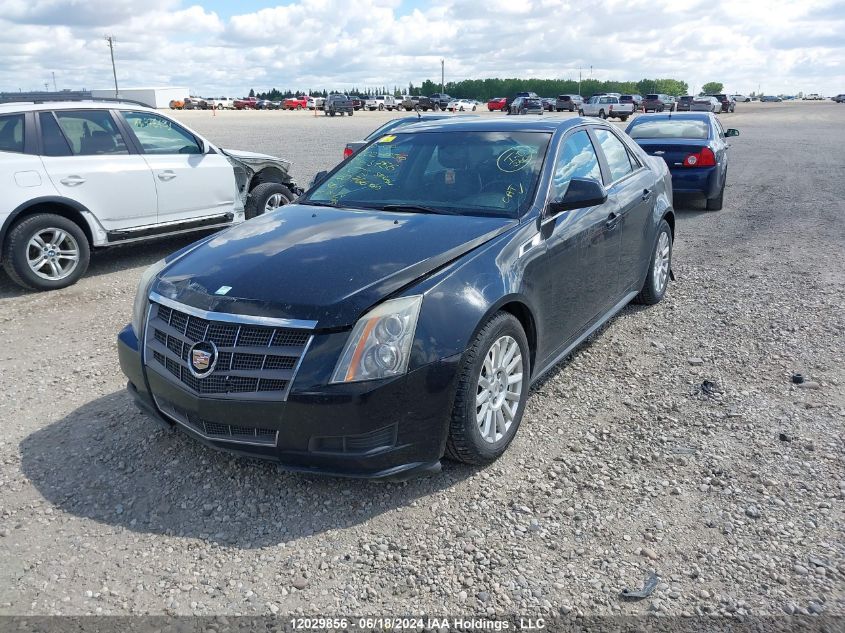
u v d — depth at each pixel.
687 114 12.60
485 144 4.64
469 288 3.41
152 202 8.00
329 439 3.12
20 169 6.95
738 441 3.90
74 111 7.52
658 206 5.97
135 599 2.78
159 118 8.27
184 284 3.52
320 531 3.18
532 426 4.11
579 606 2.70
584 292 4.58
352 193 4.61
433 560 2.97
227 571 2.94
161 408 3.60
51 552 3.08
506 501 3.38
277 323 3.13
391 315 3.15
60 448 3.97
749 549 3.00
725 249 8.73
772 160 19.64
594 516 3.25
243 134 30.23
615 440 3.94
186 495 3.47
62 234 7.22
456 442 3.42
